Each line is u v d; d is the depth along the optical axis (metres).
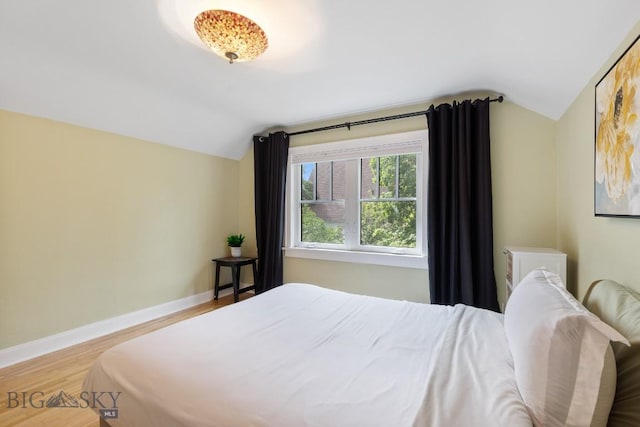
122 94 2.40
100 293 2.62
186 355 1.16
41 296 2.27
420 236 2.83
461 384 0.94
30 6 1.47
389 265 2.91
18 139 2.14
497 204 2.48
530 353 0.90
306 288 2.16
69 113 2.34
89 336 2.54
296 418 0.82
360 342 1.31
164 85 2.35
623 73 1.17
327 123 3.27
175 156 3.22
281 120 3.29
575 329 0.82
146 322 2.92
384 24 1.56
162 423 0.90
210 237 3.62
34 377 1.96
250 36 1.55
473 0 1.34
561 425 0.80
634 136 1.10
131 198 2.83
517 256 1.99
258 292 3.67
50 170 2.31
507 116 2.45
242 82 2.31
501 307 2.48
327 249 3.30
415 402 0.88
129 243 2.82
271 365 1.10
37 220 2.25
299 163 3.47
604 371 0.78
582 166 1.77
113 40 1.75
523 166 2.40
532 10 1.31
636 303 0.97
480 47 1.73
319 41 1.74
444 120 2.54
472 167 2.48
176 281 3.25
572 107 1.94
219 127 3.28
